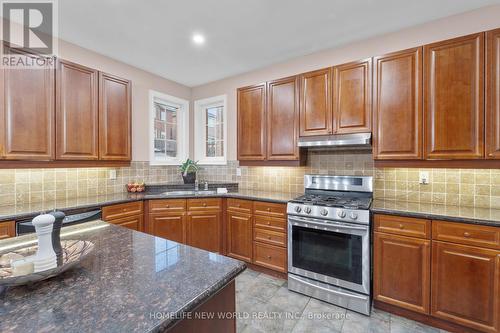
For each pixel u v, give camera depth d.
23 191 2.30
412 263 1.87
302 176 3.02
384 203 2.29
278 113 2.83
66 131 2.31
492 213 1.82
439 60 1.95
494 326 1.59
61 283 0.78
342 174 2.75
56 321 0.60
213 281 0.80
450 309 1.73
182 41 2.61
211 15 2.15
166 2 1.96
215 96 3.83
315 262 2.25
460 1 1.98
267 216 2.66
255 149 3.01
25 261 0.84
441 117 1.94
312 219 2.25
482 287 1.62
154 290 0.74
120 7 2.02
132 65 3.23
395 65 2.13
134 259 0.98
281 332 1.78
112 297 0.70
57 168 2.39
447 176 2.22
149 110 3.47
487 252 1.61
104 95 2.62
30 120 2.08
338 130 2.42
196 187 3.53
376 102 2.22
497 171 2.02
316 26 2.34
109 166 2.69
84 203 2.33
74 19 2.19
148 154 3.46
